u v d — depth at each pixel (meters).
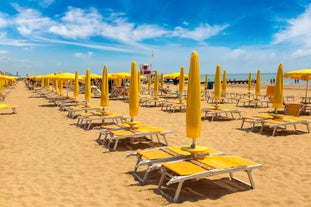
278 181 4.67
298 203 3.81
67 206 3.77
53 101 18.33
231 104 17.69
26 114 12.80
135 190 4.31
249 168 4.21
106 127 7.36
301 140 7.59
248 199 3.95
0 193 4.17
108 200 3.97
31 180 4.71
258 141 7.51
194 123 4.42
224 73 15.61
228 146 7.02
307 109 14.73
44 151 6.54
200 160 4.45
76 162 5.72
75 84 14.38
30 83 43.84
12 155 6.22
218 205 3.77
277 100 8.13
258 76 16.08
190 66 4.30
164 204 3.82
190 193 4.17
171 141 7.51
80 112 13.48
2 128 9.38
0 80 27.41
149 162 4.59
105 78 8.29
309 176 4.89
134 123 6.97
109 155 6.20
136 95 6.35
